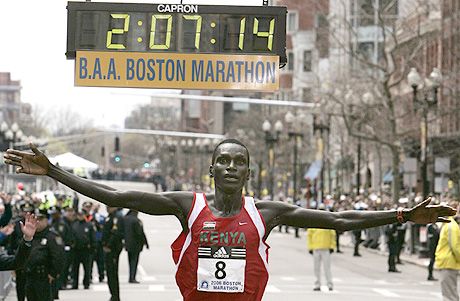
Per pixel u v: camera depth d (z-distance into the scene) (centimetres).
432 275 3000
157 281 2861
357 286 2770
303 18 9412
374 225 792
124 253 4306
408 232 4225
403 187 5834
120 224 2181
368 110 4884
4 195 1864
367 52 6297
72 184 784
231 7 1307
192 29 1307
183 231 787
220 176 771
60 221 2323
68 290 2495
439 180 4419
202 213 775
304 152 8038
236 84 1309
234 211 779
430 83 4050
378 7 5219
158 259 3819
